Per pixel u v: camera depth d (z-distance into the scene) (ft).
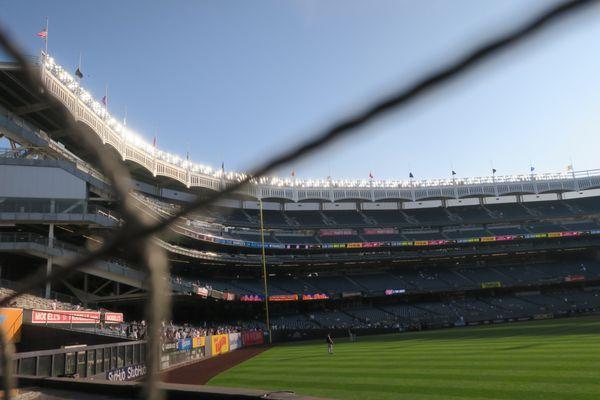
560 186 261.24
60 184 114.93
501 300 228.43
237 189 2.57
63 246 114.01
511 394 45.57
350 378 61.21
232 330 158.30
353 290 212.23
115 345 67.87
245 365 86.43
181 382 66.69
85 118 119.03
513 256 250.37
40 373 49.57
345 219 247.91
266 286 189.26
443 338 124.47
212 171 198.29
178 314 182.29
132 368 72.23
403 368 67.41
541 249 238.68
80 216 114.11
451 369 63.36
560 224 253.24
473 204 269.23
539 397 43.52
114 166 2.78
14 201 110.93
